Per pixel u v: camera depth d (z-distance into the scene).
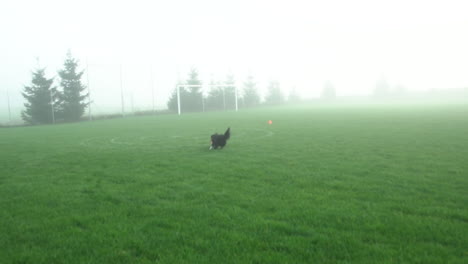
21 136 21.33
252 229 5.01
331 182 7.61
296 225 5.12
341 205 5.99
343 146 13.07
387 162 9.77
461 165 9.11
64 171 9.82
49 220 5.68
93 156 12.42
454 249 4.16
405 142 13.66
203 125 25.11
